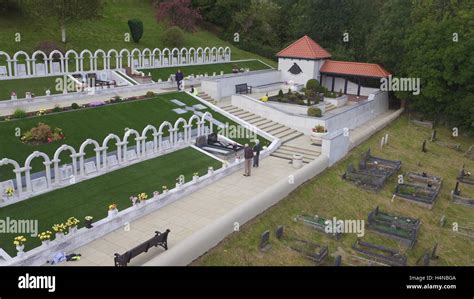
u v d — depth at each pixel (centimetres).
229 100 3794
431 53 3862
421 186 2692
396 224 2194
